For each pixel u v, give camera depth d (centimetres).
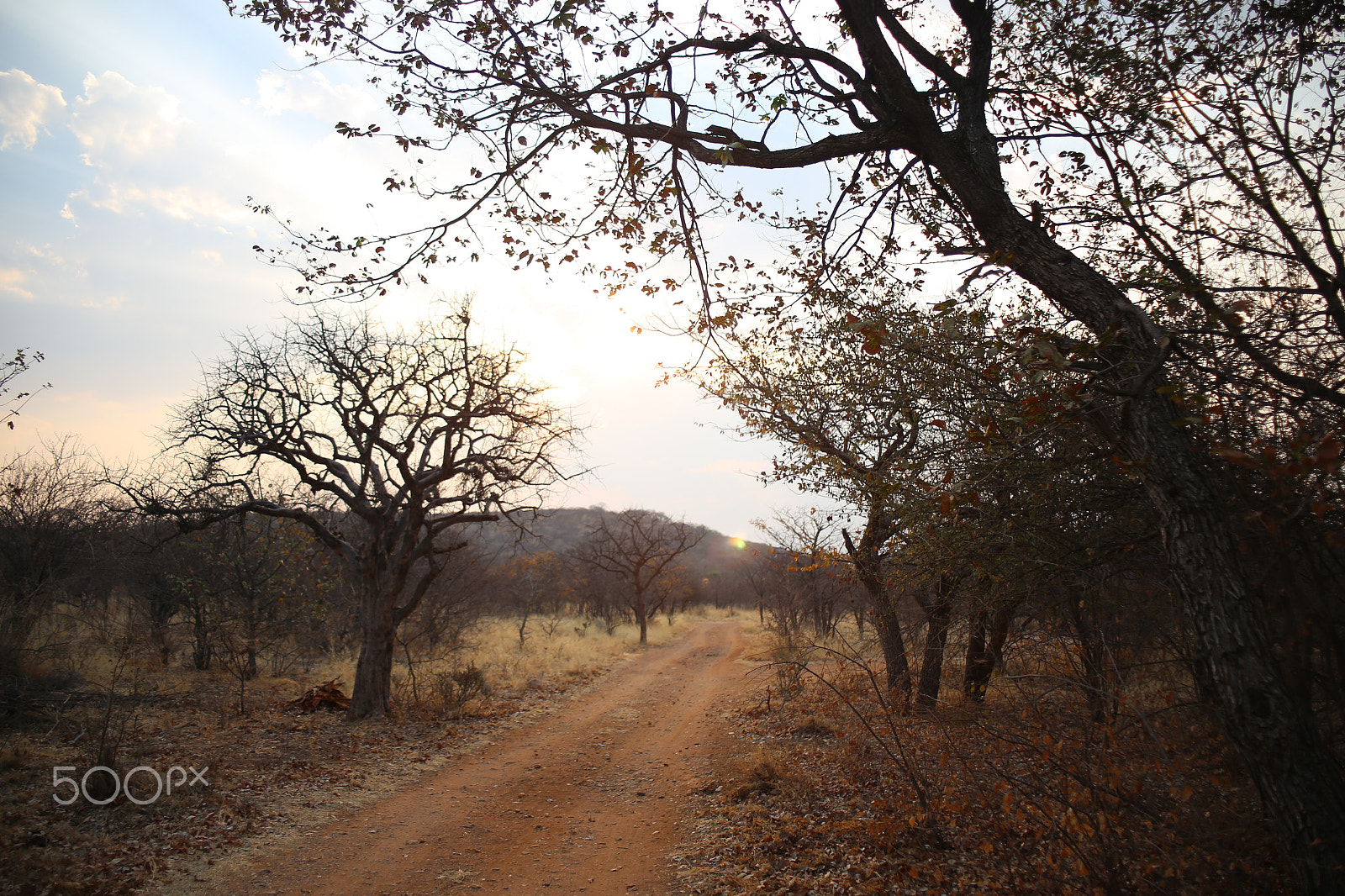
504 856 638
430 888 567
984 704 653
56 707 1029
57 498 1505
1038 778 456
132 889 532
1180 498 353
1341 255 385
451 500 1353
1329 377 409
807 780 768
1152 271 521
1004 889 445
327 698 1265
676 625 3569
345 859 621
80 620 1608
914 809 582
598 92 565
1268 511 352
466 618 2305
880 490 734
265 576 1570
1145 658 521
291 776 843
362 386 1252
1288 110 425
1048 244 452
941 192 606
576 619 3725
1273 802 309
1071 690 524
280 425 1246
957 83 528
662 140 562
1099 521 587
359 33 539
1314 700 379
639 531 2988
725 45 568
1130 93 575
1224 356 446
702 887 548
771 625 2286
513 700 1435
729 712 1270
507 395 1302
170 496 1290
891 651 976
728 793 768
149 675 1369
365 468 1273
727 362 916
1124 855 416
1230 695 323
